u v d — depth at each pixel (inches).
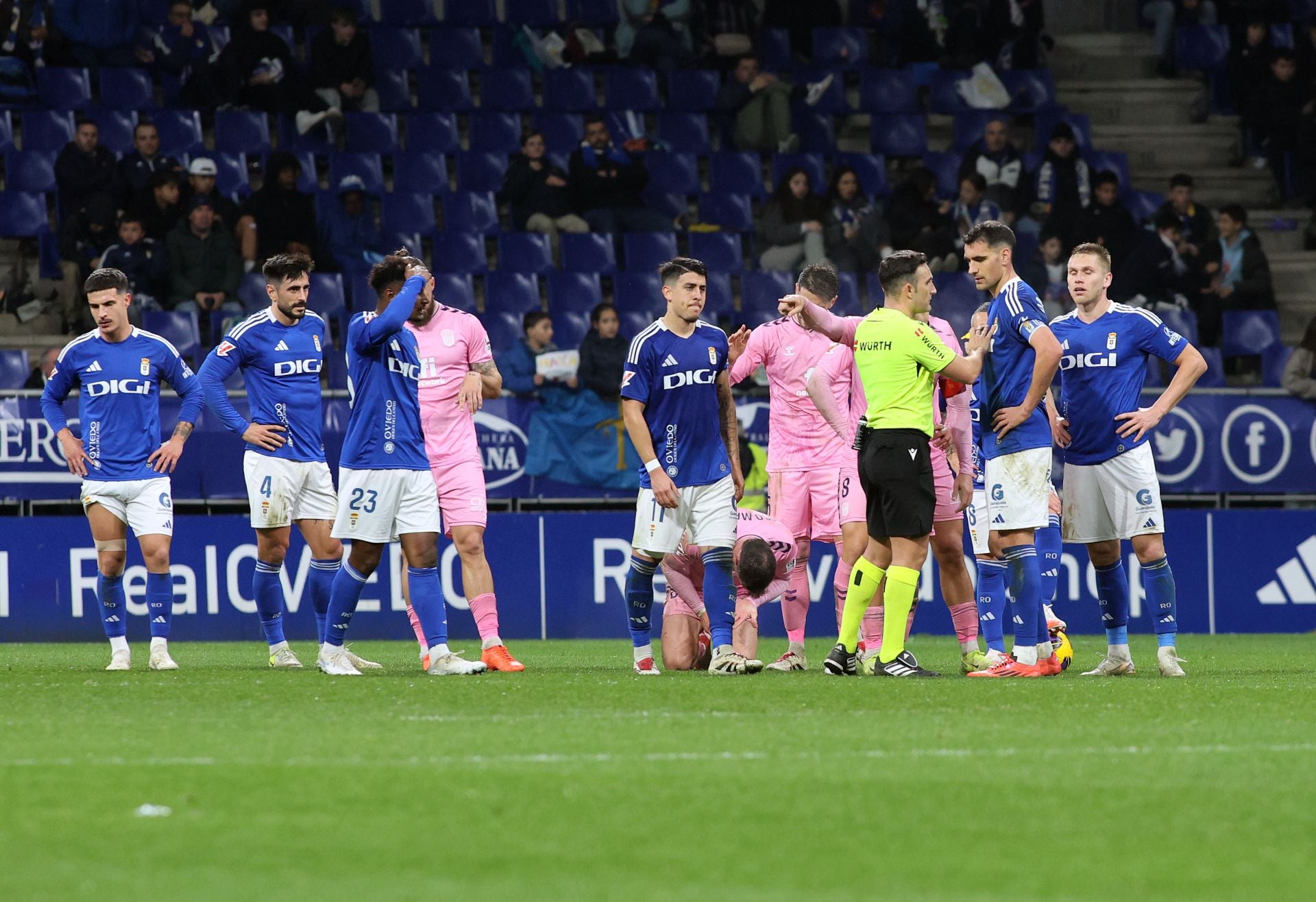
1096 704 981.2
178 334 2187.5
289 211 2373.3
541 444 2001.7
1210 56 3083.2
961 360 1127.0
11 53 2554.1
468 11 2933.1
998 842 585.9
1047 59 3100.4
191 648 1736.0
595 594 1979.6
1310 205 2837.1
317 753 769.6
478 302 2470.5
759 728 861.8
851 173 2534.5
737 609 1291.8
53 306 2345.0
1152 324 1194.0
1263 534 2085.4
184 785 685.3
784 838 591.5
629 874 537.6
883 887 521.7
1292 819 625.9
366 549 1191.6
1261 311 2464.3
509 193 2546.8
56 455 1903.3
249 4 2787.9
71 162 2330.2
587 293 2421.3
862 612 1187.3
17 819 618.8
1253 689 1083.3
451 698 1015.6
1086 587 2060.8
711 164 2721.5
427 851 569.9
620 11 2940.5
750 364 1332.4
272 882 523.5
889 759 756.0
